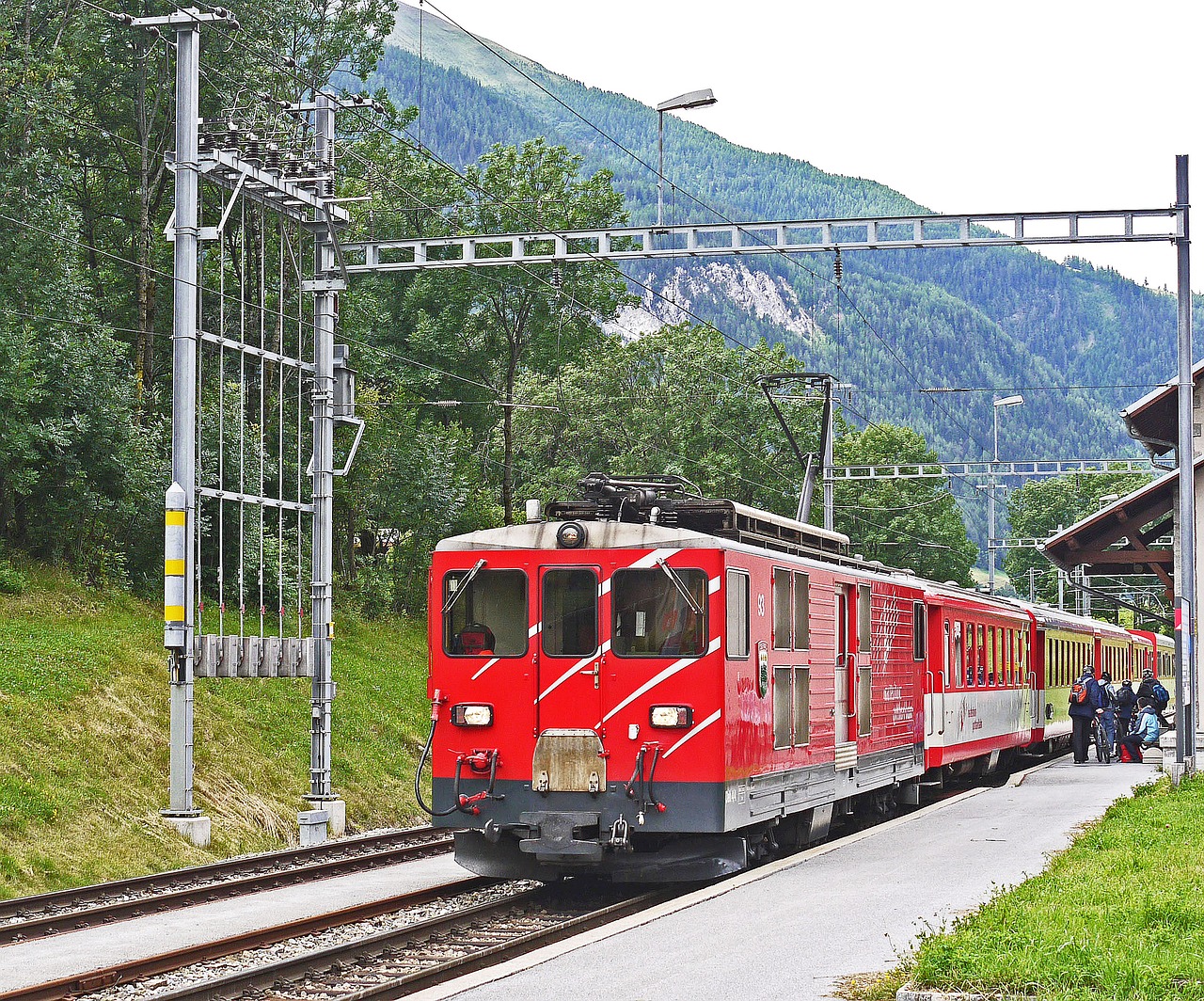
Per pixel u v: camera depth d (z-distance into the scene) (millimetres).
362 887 15391
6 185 28172
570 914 13492
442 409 52969
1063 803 20531
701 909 11844
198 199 18266
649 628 13664
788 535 17016
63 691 20859
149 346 34719
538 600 13914
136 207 37219
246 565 30328
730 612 13766
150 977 10812
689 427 53438
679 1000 8461
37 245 28109
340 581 40562
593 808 13609
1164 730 33094
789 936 10414
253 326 34812
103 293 36562
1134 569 38750
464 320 51188
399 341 51500
